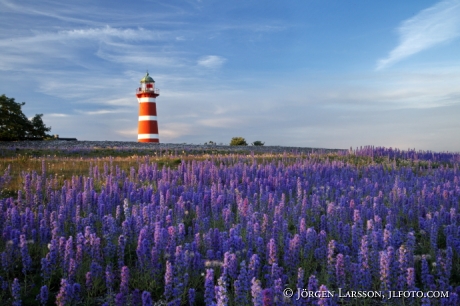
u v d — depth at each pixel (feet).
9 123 158.71
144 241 29.53
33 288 27.89
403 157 98.58
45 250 32.35
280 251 33.88
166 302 25.03
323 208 47.11
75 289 24.36
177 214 41.22
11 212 36.47
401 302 25.75
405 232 39.78
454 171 72.74
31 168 75.15
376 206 43.16
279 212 39.27
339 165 80.59
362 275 26.18
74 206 43.83
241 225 37.42
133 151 108.88
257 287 20.01
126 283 24.25
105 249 31.58
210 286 22.35
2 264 28.68
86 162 85.10
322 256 30.73
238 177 66.80
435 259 32.86
